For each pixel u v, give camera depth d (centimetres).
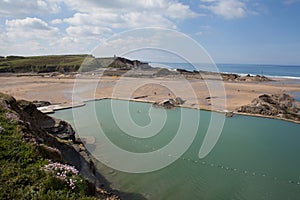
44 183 622
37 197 575
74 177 699
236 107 3531
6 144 773
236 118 3056
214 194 1315
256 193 1331
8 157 720
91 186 828
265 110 3278
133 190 1326
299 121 2953
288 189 1387
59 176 670
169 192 1318
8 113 1087
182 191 1330
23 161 718
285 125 2808
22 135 880
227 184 1420
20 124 1016
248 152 1920
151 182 1413
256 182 1452
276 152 1942
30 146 800
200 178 1477
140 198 1252
